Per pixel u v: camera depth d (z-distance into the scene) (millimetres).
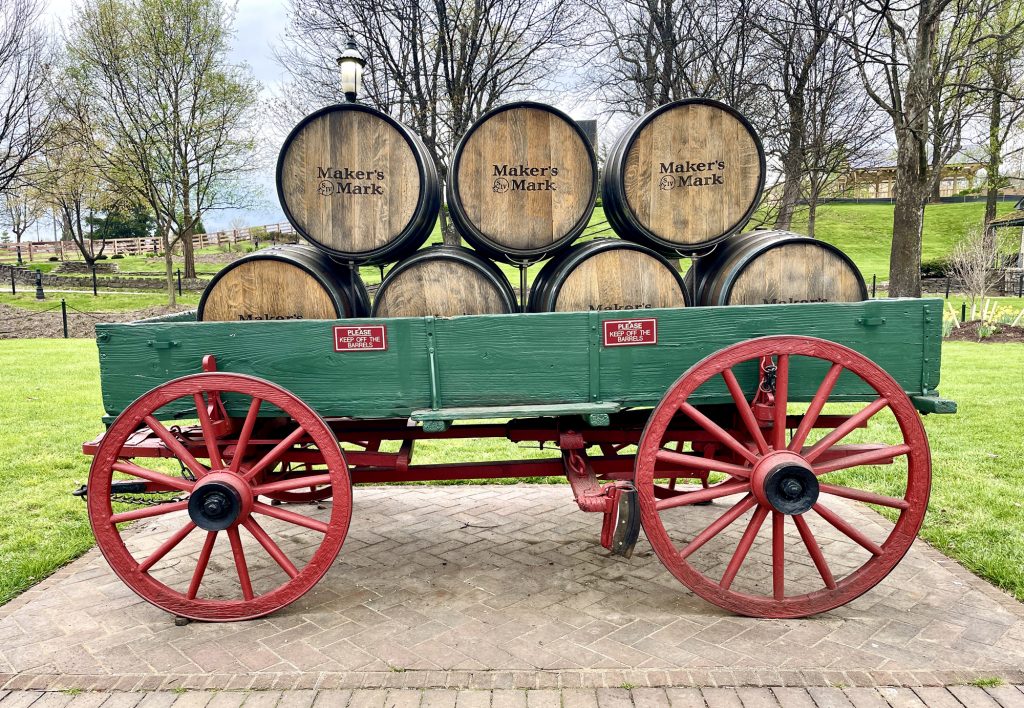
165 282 26406
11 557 4078
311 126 3434
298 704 2607
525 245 3574
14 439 6891
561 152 3557
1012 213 31156
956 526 4312
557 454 6410
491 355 3225
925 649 2928
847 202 41250
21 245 41281
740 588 3596
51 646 3076
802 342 3104
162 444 3480
